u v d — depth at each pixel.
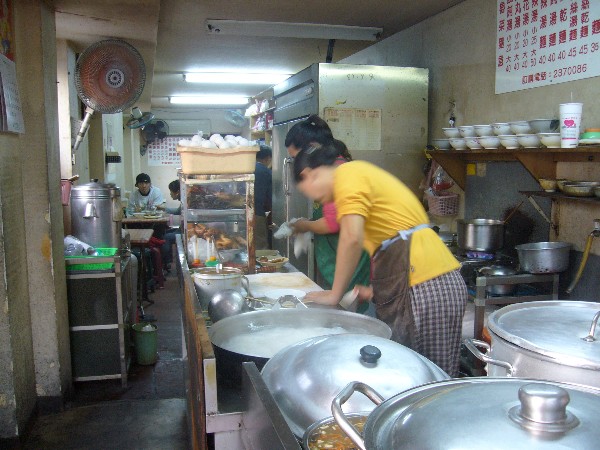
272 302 2.22
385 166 4.45
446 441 0.65
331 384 1.02
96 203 3.77
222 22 4.77
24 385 3.06
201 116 13.66
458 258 3.37
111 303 3.62
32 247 3.16
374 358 1.05
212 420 1.24
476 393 0.76
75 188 3.76
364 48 6.00
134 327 4.15
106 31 4.16
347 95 4.31
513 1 3.51
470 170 4.01
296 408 1.02
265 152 5.82
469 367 2.86
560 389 0.67
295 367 1.10
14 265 2.92
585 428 0.64
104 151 6.24
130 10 3.51
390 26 4.95
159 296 6.24
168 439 3.03
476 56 3.94
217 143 3.06
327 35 5.02
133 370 4.00
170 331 4.93
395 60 5.28
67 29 4.08
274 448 0.89
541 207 3.29
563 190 2.93
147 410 3.37
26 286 3.13
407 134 4.48
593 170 2.92
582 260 2.87
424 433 0.68
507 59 3.59
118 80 4.12
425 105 4.50
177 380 3.83
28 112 3.05
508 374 1.13
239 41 5.60
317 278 4.43
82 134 4.32
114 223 3.86
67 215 4.19
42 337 3.25
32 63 3.03
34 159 3.09
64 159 4.43
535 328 1.18
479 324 2.89
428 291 1.97
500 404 0.71
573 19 3.03
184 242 3.10
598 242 2.90
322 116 4.27
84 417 3.29
